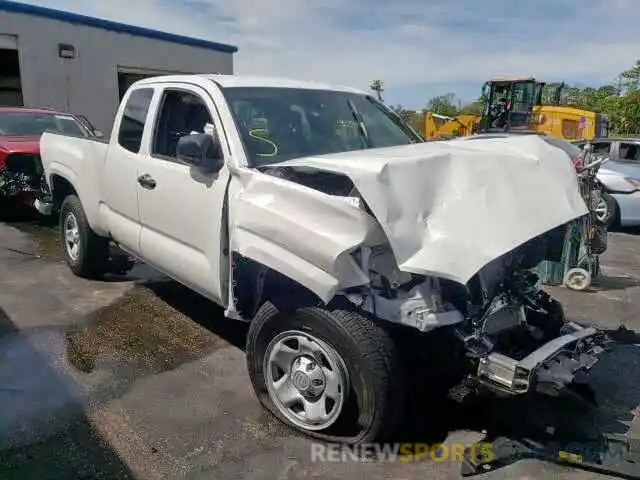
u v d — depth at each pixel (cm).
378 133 454
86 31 1661
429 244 281
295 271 288
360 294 286
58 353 423
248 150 363
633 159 1035
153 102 441
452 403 355
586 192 568
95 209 521
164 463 300
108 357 419
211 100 393
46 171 609
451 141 408
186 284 414
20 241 755
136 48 1808
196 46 2022
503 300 326
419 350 311
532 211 317
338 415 304
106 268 584
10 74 1569
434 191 301
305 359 316
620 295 603
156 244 429
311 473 295
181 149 369
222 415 345
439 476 294
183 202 390
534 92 1744
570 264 587
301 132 408
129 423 336
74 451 308
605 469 294
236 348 439
